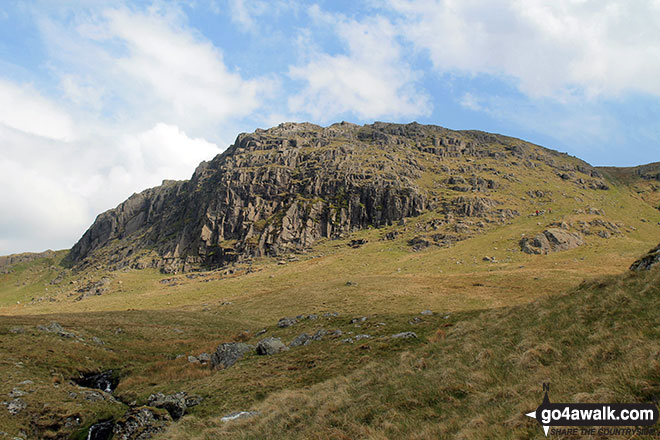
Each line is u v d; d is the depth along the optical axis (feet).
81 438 78.69
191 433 69.10
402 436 45.14
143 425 75.87
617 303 67.05
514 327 78.48
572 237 468.75
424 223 634.02
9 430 74.95
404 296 278.05
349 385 72.64
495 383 54.08
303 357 109.70
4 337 124.77
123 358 134.82
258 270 571.28
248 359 119.85
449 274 381.60
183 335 182.39
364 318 153.28
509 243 483.51
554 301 87.51
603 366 45.96
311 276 463.83
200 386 98.73
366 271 455.22
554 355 56.08
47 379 102.63
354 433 49.85
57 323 154.71
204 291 455.22
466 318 122.21
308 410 64.03
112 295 544.62
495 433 37.86
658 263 80.84
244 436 60.95
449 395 54.24
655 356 41.98
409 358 81.76
